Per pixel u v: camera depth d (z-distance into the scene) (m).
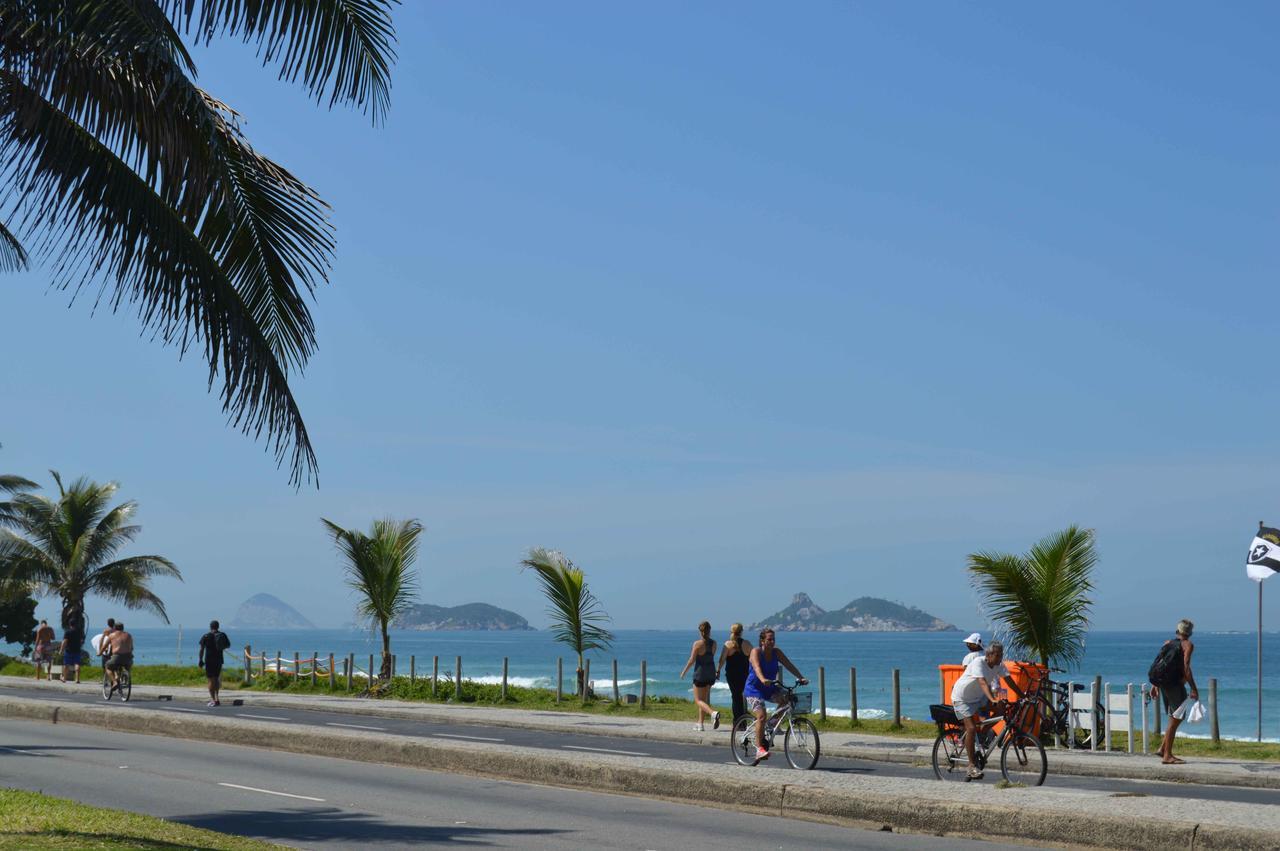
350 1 9.39
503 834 11.81
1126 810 11.89
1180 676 18.31
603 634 33.19
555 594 33.03
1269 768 17.69
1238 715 61.38
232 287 9.45
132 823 10.66
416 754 18.36
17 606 64.94
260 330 10.02
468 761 17.53
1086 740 21.38
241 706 32.78
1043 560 22.34
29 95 8.58
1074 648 22.42
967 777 16.05
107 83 8.80
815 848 11.31
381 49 9.53
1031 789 13.71
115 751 20.11
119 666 34.34
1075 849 11.44
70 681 44.62
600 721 26.25
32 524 50.59
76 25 8.04
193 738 22.98
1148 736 20.97
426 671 96.81
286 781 16.16
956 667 22.06
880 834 12.36
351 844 11.05
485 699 33.34
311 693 37.38
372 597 36.56
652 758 18.89
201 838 10.22
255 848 9.90
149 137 9.08
